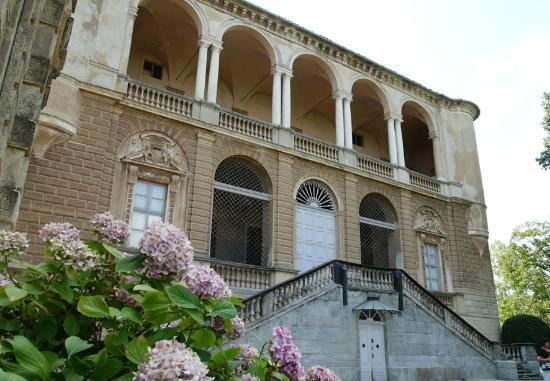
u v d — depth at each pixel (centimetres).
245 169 1759
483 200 2453
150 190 1480
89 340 307
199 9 1794
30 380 231
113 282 344
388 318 1489
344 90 2142
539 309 4147
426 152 2916
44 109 1238
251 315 1198
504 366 1680
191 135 1595
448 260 2238
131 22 1603
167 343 228
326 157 1950
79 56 1386
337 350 1321
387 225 2073
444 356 1578
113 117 1443
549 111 2514
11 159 568
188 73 2122
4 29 415
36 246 1184
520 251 4119
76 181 1305
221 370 299
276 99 1891
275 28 1997
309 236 1794
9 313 302
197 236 1478
